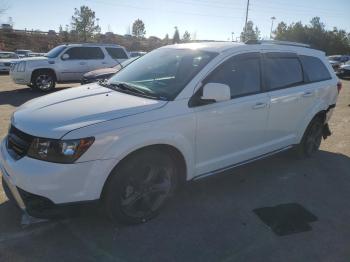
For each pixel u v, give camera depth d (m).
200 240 3.41
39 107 3.54
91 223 3.56
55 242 3.25
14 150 3.28
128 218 3.46
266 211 4.03
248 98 4.26
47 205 3.05
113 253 3.15
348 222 3.91
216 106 3.88
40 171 2.96
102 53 14.81
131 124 3.23
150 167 3.50
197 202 4.13
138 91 3.86
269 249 3.33
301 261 3.20
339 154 6.20
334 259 3.25
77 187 3.04
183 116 3.58
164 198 3.70
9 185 3.25
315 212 4.09
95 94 3.85
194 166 3.86
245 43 4.52
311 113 5.39
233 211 3.98
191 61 4.08
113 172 3.22
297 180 4.96
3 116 8.20
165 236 3.43
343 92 15.62
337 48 69.81
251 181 4.84
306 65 5.40
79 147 2.98
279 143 4.97
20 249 3.13
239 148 4.33
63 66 13.86
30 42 54.41
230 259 3.16
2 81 17.14
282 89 4.80
